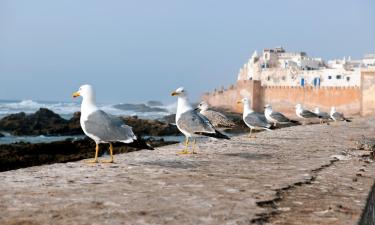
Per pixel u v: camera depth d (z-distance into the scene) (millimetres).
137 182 8008
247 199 6641
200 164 10625
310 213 5906
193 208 6062
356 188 7680
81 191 7152
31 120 47250
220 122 17344
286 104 82812
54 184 7766
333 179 8594
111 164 10438
